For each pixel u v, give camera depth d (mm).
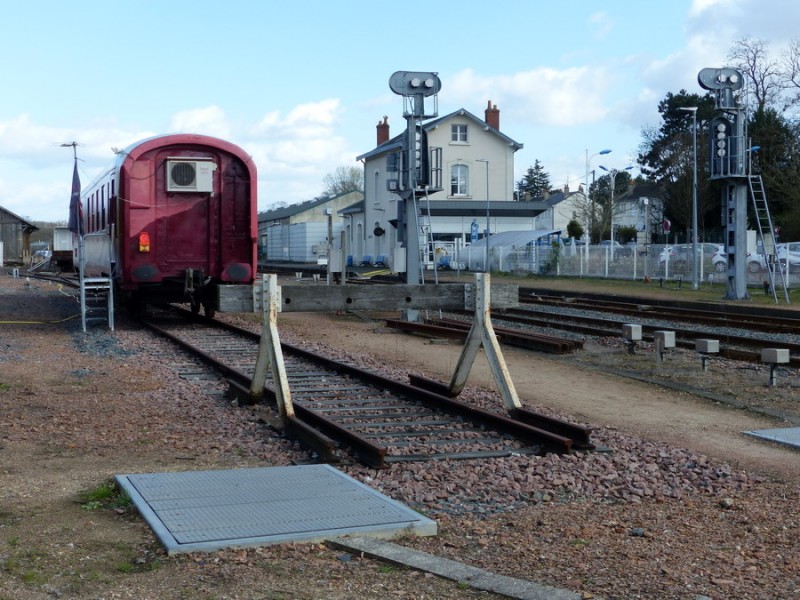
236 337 19000
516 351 17547
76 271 31109
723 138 29609
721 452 9047
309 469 7602
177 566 5395
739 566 5629
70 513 6449
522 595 4996
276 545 5785
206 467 8078
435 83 22250
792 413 11172
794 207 48750
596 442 9156
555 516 6785
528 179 129250
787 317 24656
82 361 15164
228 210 20812
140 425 9859
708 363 15453
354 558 5613
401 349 17828
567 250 49312
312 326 22641
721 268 41375
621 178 93312
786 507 7035
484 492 7328
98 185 24188
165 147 20328
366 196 66125
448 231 63406
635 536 6277
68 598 4883
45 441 9016
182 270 20516
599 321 22719
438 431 9688
